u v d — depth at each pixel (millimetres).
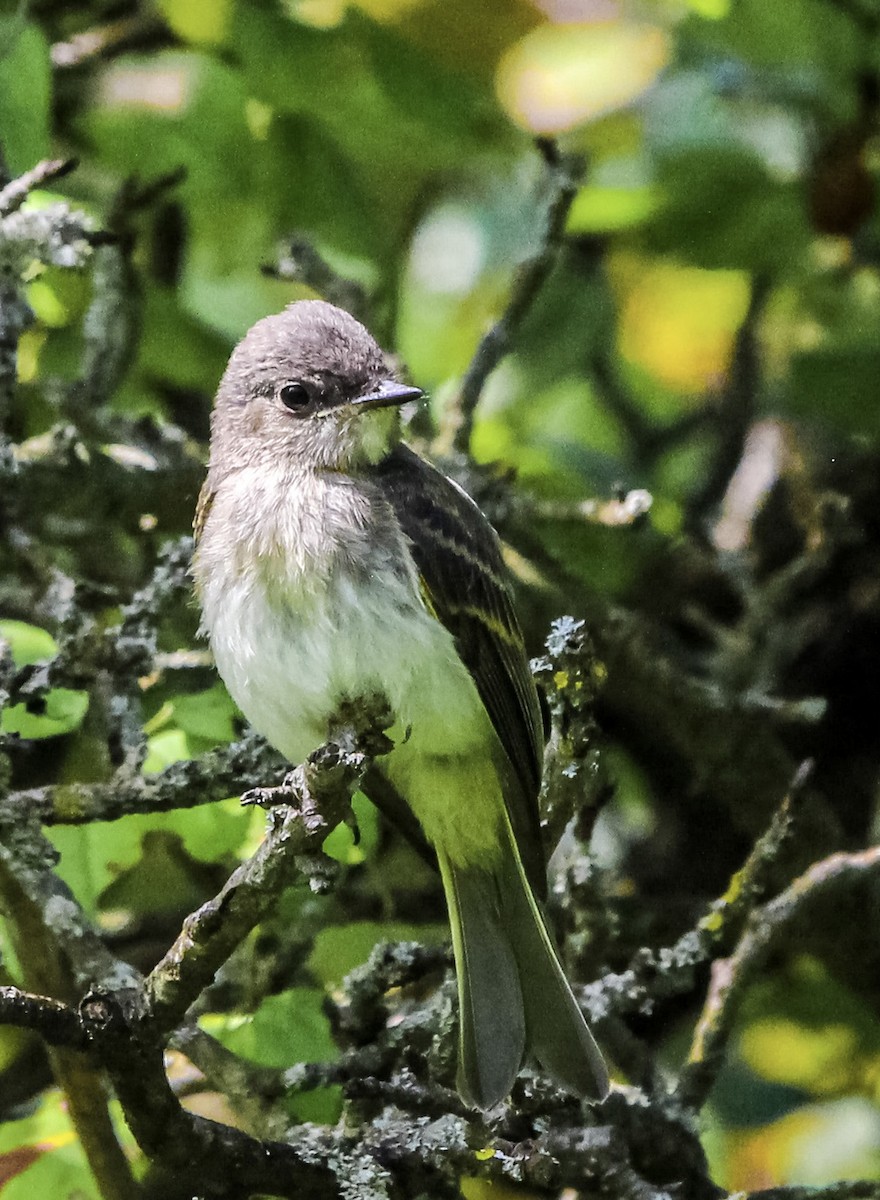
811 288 12148
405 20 10945
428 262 13344
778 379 12781
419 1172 7301
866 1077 11070
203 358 11633
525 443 12484
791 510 12516
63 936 7449
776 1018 11109
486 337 10617
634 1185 7695
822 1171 10945
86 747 9195
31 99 9297
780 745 11445
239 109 10922
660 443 13078
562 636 7043
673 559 12211
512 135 12039
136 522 10477
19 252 8180
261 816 8359
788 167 11695
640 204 11555
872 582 12117
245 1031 8180
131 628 8180
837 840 11234
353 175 11680
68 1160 8195
